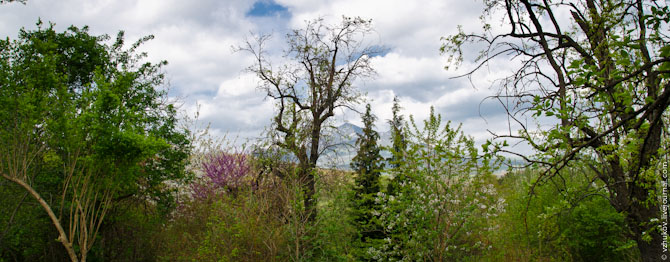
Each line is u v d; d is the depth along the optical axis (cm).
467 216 842
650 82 395
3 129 879
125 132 945
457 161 824
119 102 970
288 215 1022
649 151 435
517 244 1095
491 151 392
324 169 1470
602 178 546
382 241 942
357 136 1645
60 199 1080
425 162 855
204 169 1653
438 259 871
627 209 531
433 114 852
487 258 1038
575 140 469
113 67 1321
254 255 977
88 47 1330
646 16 301
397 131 927
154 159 1338
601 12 493
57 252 1127
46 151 981
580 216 1038
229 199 1145
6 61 898
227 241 988
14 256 1062
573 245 1020
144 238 1274
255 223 981
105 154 927
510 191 1064
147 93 1350
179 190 1527
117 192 1152
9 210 989
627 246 632
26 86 906
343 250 989
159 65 1411
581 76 321
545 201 988
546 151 398
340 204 985
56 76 969
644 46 407
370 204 1185
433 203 846
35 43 959
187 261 1090
